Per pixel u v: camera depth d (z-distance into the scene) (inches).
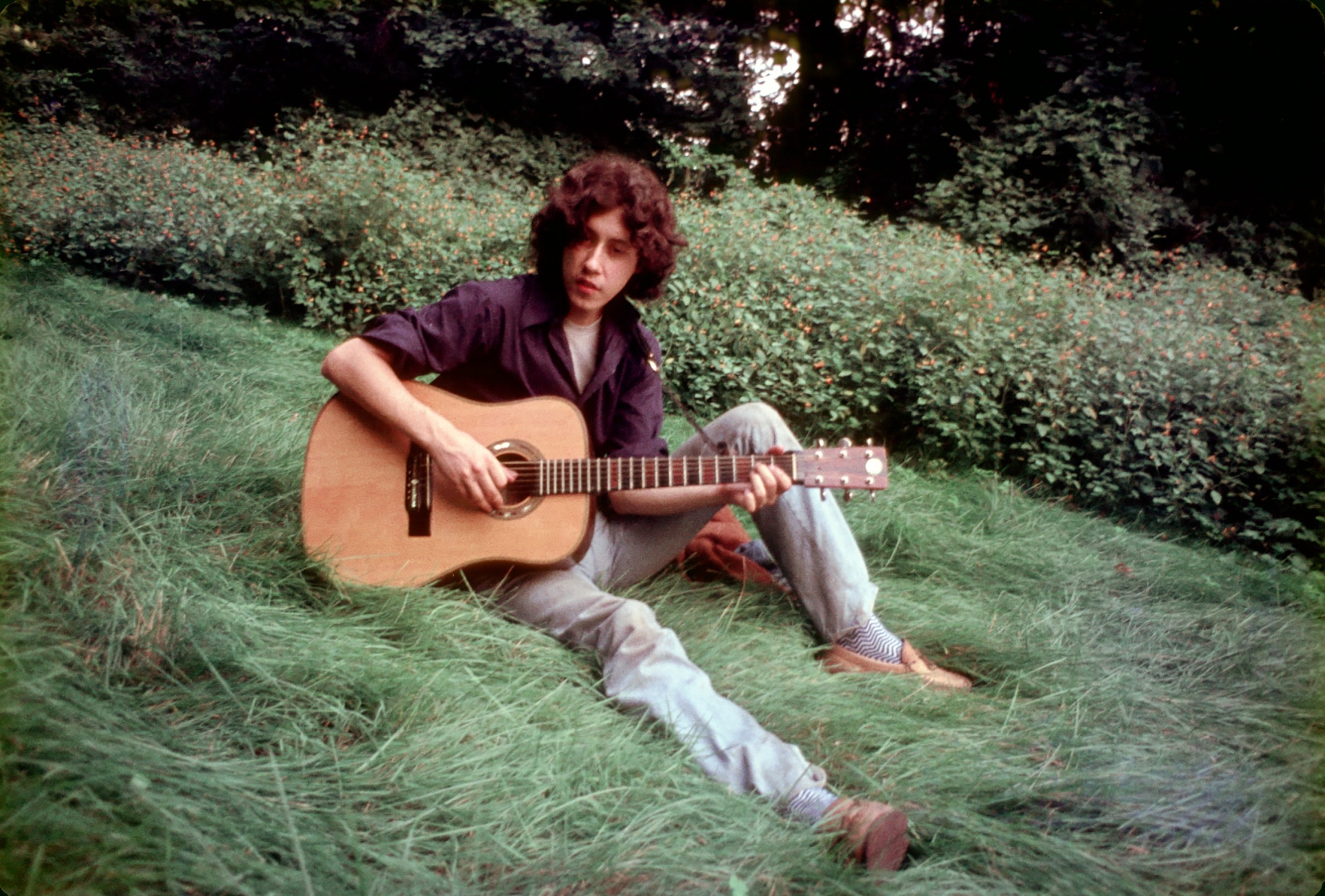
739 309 186.1
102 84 448.8
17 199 229.6
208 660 63.2
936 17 453.7
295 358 184.2
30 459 84.8
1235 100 366.3
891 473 161.6
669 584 94.5
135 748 53.2
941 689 81.9
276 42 436.8
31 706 52.4
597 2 477.4
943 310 185.6
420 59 446.6
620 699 69.2
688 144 488.7
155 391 120.1
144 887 44.9
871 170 446.9
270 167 273.4
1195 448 154.7
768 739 63.9
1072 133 353.1
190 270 220.7
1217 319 231.0
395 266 232.8
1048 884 56.7
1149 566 127.3
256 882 47.2
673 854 55.2
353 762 58.7
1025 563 119.6
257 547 83.4
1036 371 173.2
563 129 477.4
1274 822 65.1
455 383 85.0
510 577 81.7
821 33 495.8
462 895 49.9
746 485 78.1
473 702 67.6
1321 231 347.6
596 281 78.4
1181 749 75.4
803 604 84.7
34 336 135.3
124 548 74.3
